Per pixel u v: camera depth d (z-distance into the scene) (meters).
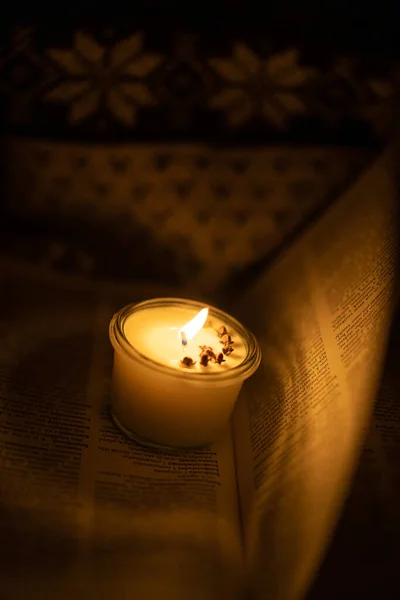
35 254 0.71
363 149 0.70
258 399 0.63
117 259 0.73
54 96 0.69
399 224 0.64
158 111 0.70
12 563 0.52
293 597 0.52
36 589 0.51
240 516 0.56
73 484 0.56
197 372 0.58
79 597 0.51
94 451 0.58
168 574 0.53
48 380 0.63
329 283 0.66
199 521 0.56
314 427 0.58
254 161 0.70
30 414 0.60
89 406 0.62
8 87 0.69
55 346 0.66
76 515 0.55
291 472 0.57
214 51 0.69
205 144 0.70
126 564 0.53
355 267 0.65
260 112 0.70
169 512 0.56
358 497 0.57
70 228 0.72
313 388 0.60
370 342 0.60
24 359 0.64
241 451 0.60
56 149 0.69
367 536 0.55
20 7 0.68
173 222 0.72
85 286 0.72
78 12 0.68
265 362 0.65
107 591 0.52
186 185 0.71
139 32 0.69
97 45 0.68
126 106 0.69
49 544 0.53
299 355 0.63
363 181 0.68
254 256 0.73
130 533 0.54
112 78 0.69
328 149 0.70
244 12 0.70
